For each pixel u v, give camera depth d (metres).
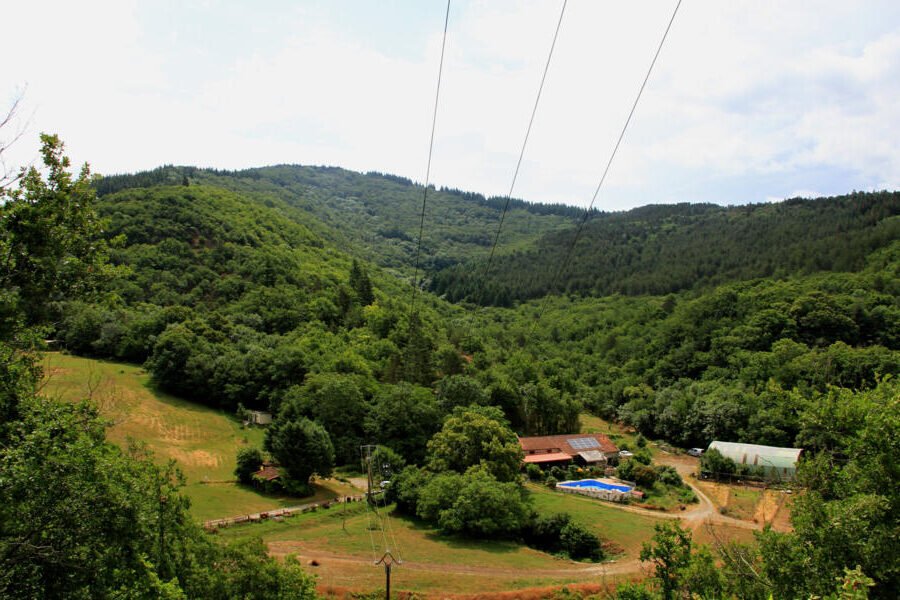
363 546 45.03
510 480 59.56
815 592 12.86
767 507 58.78
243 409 85.44
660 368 116.94
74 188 14.88
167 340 87.62
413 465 63.25
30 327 14.38
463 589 36.78
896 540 12.10
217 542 22.91
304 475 60.25
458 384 85.88
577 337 150.88
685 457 89.44
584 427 107.88
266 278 123.81
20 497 11.91
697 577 16.42
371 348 104.88
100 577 12.69
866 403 13.98
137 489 14.55
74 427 13.78
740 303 115.94
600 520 54.62
